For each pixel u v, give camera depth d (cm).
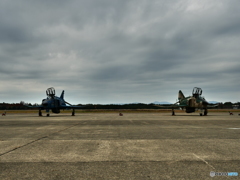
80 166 430
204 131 1059
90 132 1040
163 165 434
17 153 554
